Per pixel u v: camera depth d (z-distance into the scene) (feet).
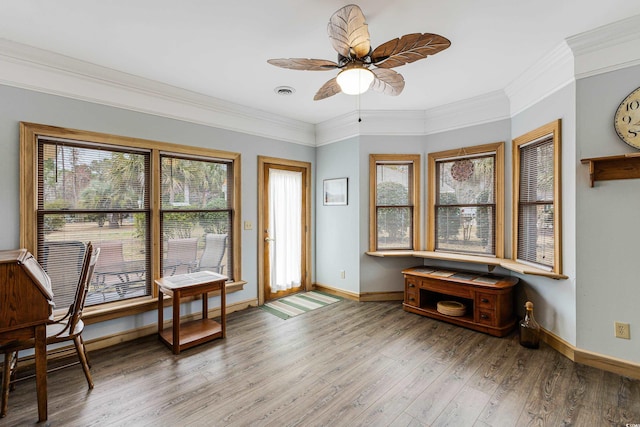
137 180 10.00
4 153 7.70
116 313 9.30
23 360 7.74
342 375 7.54
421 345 9.18
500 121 11.29
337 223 14.33
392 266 13.53
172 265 10.72
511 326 10.05
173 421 5.93
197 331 9.73
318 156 15.20
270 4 6.27
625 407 6.19
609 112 7.43
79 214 8.93
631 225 7.24
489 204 11.72
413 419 5.96
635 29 6.96
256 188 13.01
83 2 6.13
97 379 7.40
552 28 7.17
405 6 6.37
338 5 6.32
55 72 8.32
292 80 9.96
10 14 6.49
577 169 7.86
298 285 14.82
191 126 11.02
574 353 8.01
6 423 5.87
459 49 8.11
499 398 6.57
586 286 7.81
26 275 5.94
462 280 10.61
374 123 13.28
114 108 9.35
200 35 7.38
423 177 13.34
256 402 6.51
